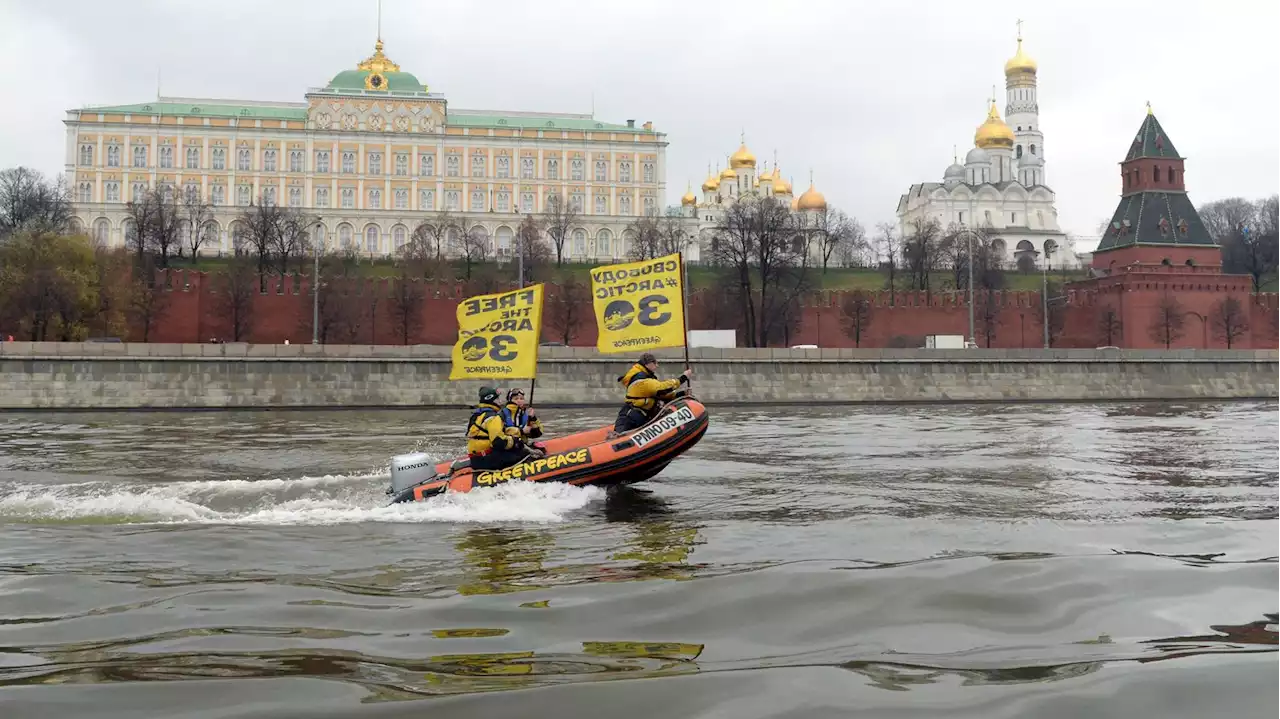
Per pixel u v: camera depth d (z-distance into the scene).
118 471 19.61
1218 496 15.39
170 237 102.12
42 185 110.62
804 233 104.12
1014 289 102.25
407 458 14.56
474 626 7.73
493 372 16.72
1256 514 13.53
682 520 12.93
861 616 7.99
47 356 46.47
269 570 9.81
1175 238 83.00
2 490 16.00
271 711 5.83
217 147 127.06
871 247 125.31
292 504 14.23
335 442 27.42
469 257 102.12
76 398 46.47
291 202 128.00
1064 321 82.88
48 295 62.97
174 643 7.23
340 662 6.79
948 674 6.57
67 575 9.45
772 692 6.20
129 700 6.01
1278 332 82.31
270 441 27.81
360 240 127.56
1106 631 7.56
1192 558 10.09
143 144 125.62
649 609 8.20
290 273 94.69
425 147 130.25
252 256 102.12
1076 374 57.91
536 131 132.25
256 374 48.94
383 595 8.73
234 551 10.77
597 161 134.00
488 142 131.38
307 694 6.12
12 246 67.75
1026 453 22.84
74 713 5.81
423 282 80.25
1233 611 8.08
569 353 53.56
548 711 5.87
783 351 54.84
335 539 11.48
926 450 23.80
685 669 6.66
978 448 24.30
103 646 7.16
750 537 11.64
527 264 100.38
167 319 73.25
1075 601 8.39
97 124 124.50
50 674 6.50
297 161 128.38
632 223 126.12
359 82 134.75
